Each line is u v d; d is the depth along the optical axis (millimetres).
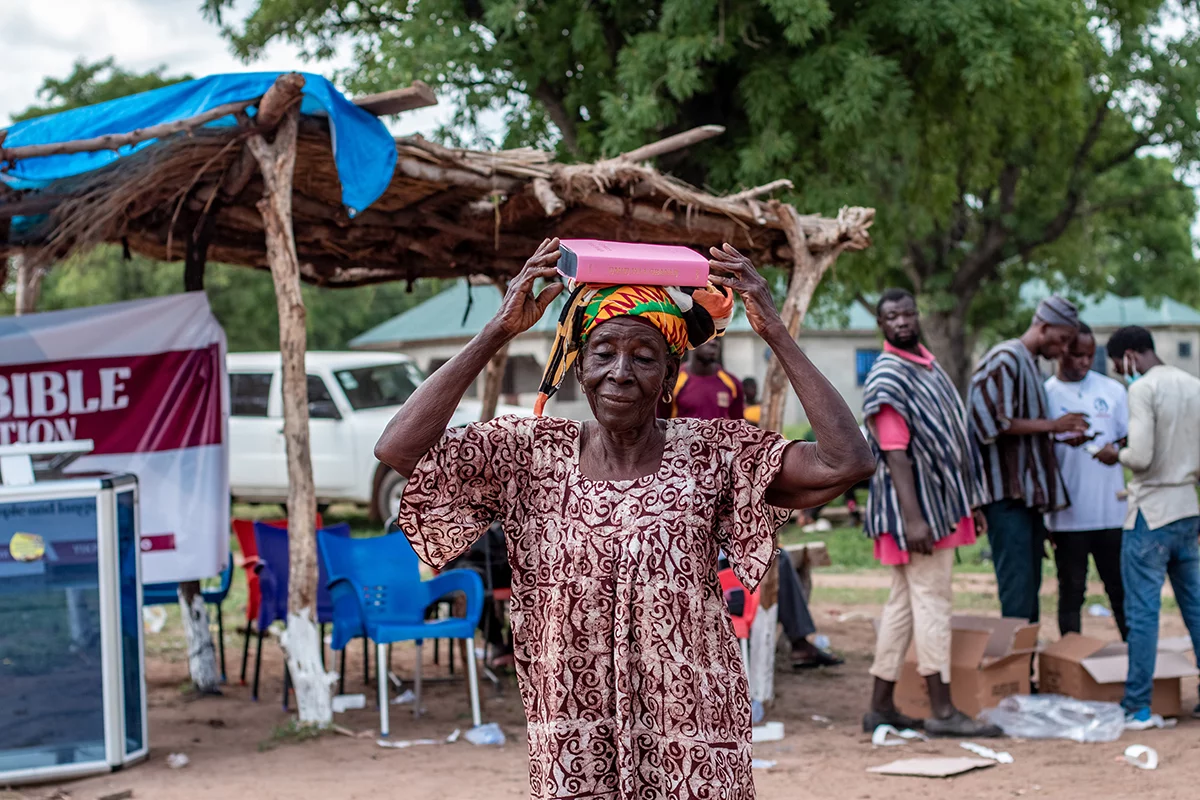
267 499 15094
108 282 23094
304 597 6027
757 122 11820
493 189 6531
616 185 6500
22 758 5203
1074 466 7059
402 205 7090
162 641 9148
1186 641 7082
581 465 2521
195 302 6848
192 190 6844
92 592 5316
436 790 5016
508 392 26891
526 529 2525
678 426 2566
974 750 5605
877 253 14531
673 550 2414
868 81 11258
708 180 12500
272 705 6883
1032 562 6691
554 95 13391
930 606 5855
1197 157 21719
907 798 4875
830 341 34562
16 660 5227
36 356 6625
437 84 12695
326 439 14703
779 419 6707
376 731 6129
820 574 12289
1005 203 21188
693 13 11305
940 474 5738
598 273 2387
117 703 5344
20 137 6473
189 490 6785
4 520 5223
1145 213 23984
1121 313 36188
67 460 6617
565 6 12328
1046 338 6668
